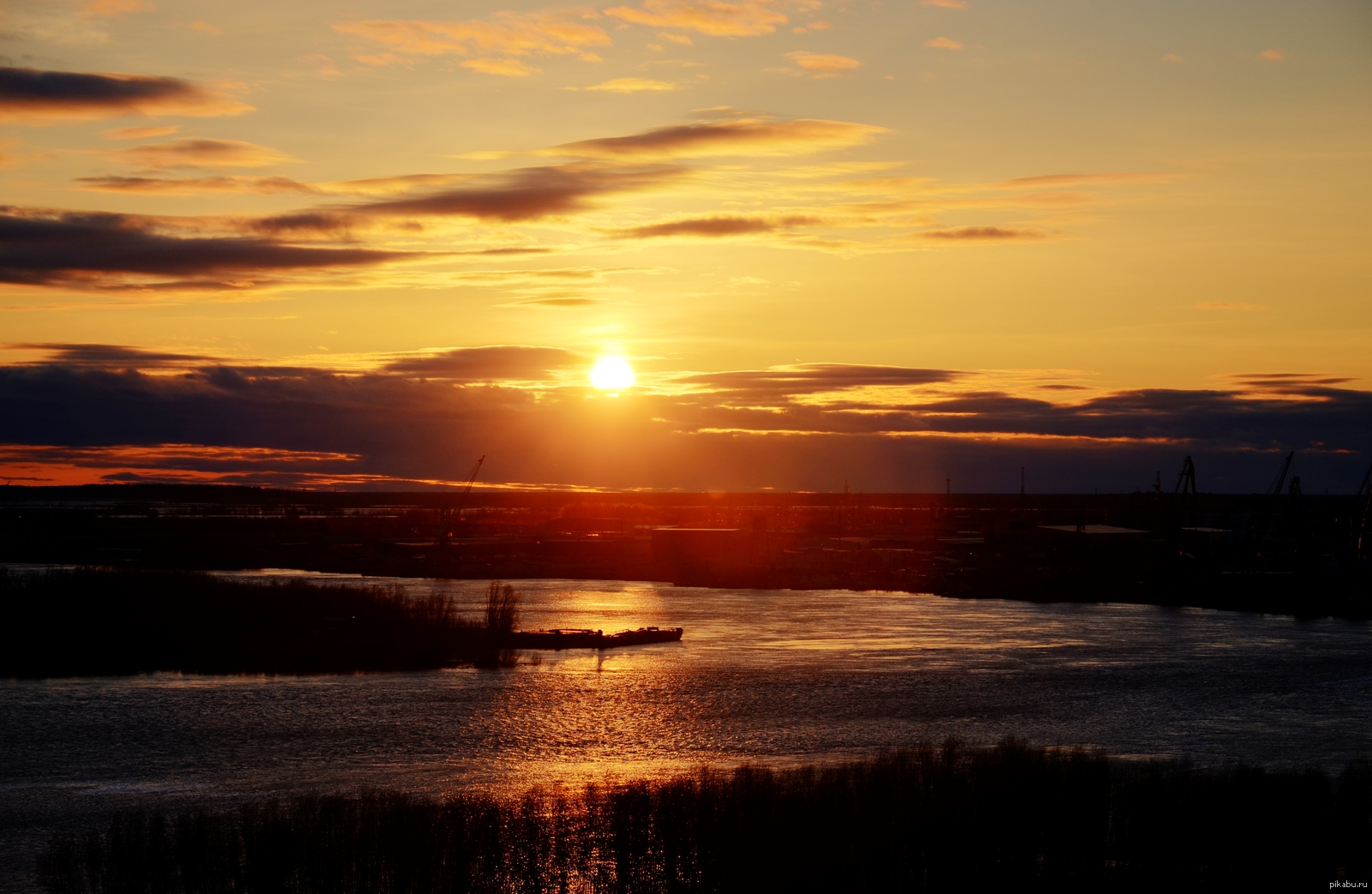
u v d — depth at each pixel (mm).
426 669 135250
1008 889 63125
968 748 84000
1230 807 67500
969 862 64188
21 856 69000
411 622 160750
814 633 171625
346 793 81750
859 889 62688
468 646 150625
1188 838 66188
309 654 139125
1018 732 103000
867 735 101750
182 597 163875
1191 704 115875
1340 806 68062
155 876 61875
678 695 120062
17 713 108250
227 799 80938
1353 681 129000
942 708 113875
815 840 64500
